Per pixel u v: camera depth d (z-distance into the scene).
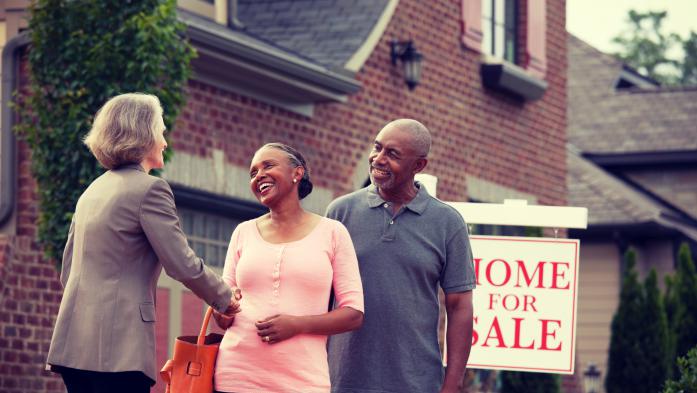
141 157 5.65
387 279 6.05
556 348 7.72
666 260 22.31
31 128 10.04
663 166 24.34
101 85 9.93
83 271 5.51
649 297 16.88
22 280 10.21
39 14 10.02
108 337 5.42
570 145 24.56
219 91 11.65
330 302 6.13
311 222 5.76
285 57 11.54
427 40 14.66
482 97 15.70
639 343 16.83
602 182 22.52
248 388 5.55
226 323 5.66
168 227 5.50
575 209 7.75
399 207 6.16
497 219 7.77
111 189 5.55
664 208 23.47
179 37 10.20
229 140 11.74
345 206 6.22
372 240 6.10
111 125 5.62
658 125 24.77
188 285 5.51
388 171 6.07
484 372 15.48
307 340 5.61
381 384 5.98
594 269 22.17
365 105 13.57
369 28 13.45
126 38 9.96
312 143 12.78
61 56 9.99
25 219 10.32
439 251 6.11
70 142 9.88
